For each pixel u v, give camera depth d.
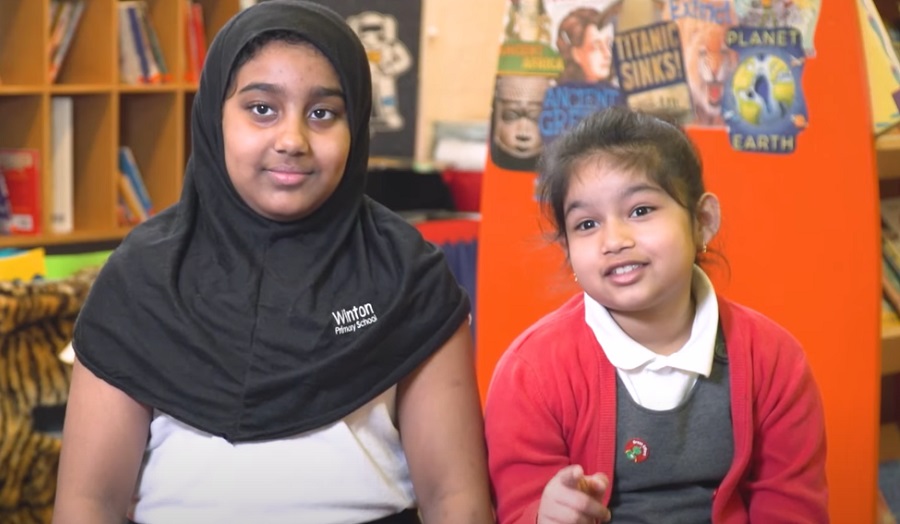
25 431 2.66
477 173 4.41
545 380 1.51
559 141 1.56
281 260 1.48
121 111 4.27
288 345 1.43
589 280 1.49
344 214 1.51
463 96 4.82
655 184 1.48
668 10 2.05
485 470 1.53
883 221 2.52
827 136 2.00
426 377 1.50
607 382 1.50
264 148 1.41
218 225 1.48
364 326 1.45
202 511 1.44
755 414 1.54
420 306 1.49
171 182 4.17
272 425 1.43
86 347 1.46
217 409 1.42
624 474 1.50
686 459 1.50
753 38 2.02
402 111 4.81
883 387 2.84
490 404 1.56
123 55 4.02
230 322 1.44
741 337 1.54
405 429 1.51
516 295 2.12
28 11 3.73
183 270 1.47
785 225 2.02
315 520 1.45
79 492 1.43
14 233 3.83
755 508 1.56
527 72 2.11
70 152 3.90
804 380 1.57
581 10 2.08
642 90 2.06
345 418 1.46
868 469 2.00
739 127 2.03
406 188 4.25
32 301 2.65
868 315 1.99
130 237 1.52
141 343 1.44
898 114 1.99
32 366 2.67
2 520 2.64
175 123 4.14
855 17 1.97
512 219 2.12
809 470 1.55
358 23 4.73
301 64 1.42
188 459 1.44
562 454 1.52
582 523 1.38
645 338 1.52
